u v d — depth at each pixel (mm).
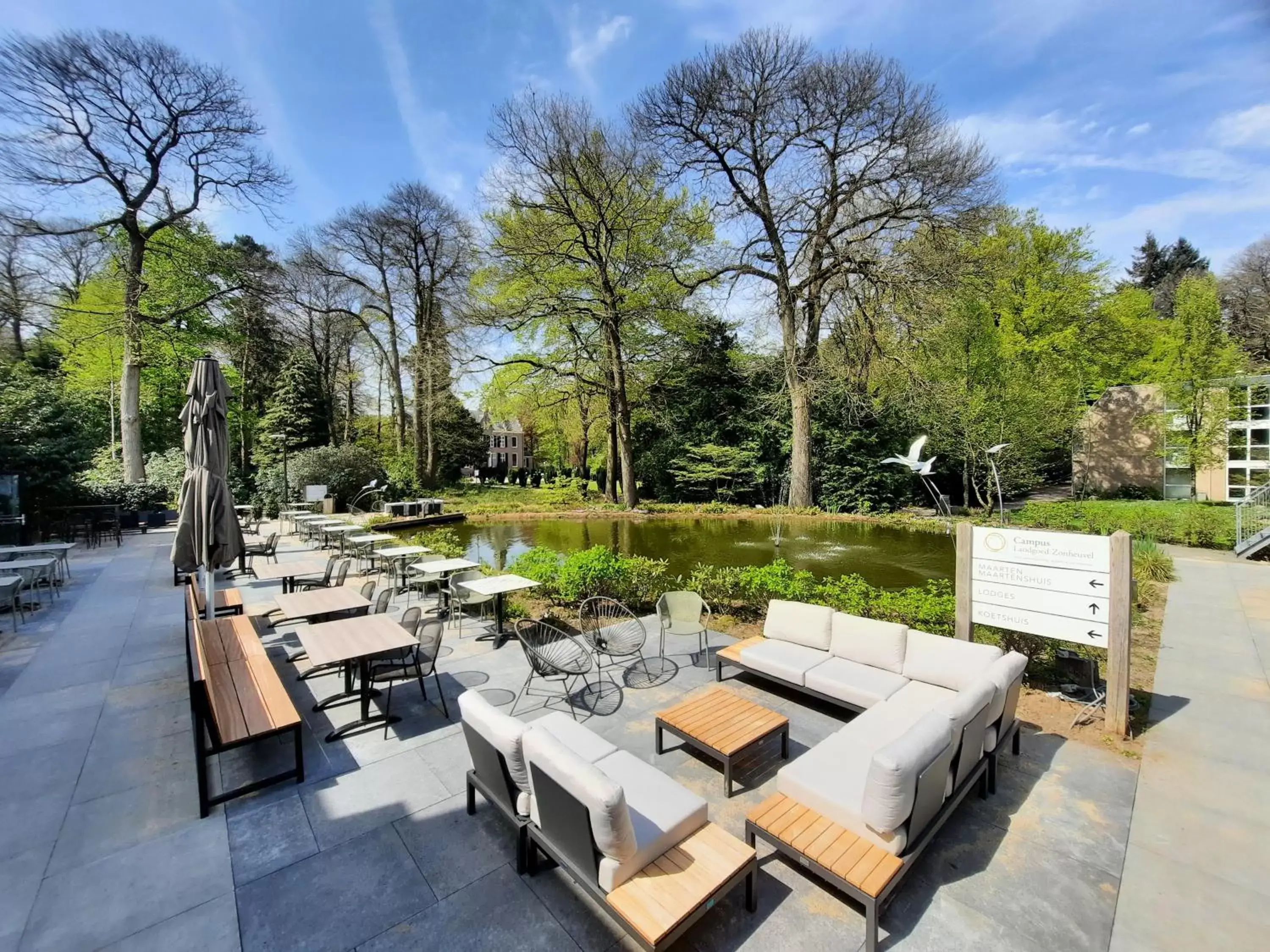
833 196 17297
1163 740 4074
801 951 2322
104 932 2389
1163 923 2443
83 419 18453
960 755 2965
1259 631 6578
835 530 15758
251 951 2305
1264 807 3275
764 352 22609
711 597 7375
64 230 15844
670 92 16484
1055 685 5012
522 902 2574
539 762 2475
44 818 3168
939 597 6820
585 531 16750
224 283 19828
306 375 28000
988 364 17609
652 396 23453
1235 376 15094
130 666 5477
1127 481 20062
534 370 21438
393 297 27734
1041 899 2596
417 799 3367
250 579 9492
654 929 2080
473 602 7238
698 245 20172
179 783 3521
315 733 4184
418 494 23312
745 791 3496
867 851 2547
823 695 4320
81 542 13000
